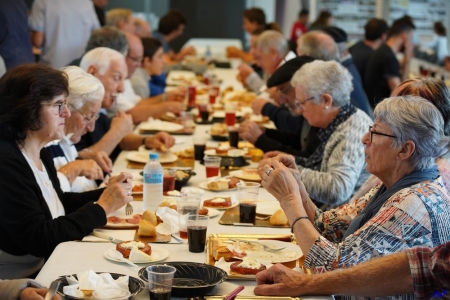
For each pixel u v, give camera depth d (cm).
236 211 278
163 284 178
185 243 237
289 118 467
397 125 205
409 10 1057
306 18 1054
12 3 533
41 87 234
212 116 540
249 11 916
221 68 973
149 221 248
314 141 360
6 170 229
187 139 445
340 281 186
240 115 532
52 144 313
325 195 311
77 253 220
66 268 206
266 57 522
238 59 1088
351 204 254
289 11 1166
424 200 196
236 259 216
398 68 678
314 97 322
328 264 200
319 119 326
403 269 181
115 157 425
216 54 1102
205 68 898
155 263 213
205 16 1352
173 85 755
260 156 385
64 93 241
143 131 460
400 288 181
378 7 1097
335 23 1148
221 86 755
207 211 266
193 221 225
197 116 538
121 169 352
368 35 737
